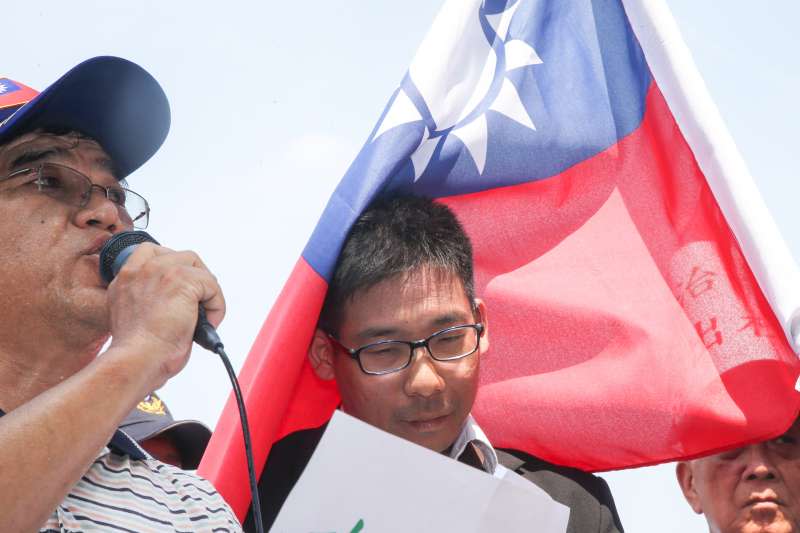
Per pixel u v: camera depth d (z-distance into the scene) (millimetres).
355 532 2297
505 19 3576
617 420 3312
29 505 1623
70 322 2043
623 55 3594
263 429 2803
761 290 3344
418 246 2920
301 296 2906
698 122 3438
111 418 1731
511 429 3375
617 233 3471
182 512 1985
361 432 2312
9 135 2219
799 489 3275
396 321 2840
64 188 2150
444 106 3359
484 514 2318
